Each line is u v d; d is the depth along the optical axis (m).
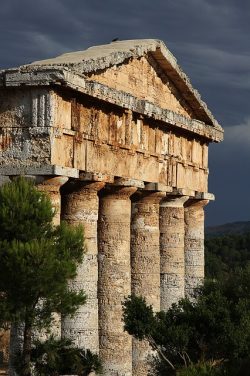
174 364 48.66
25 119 47.19
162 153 63.06
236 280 55.88
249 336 46.62
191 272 72.62
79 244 44.00
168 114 61.47
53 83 46.06
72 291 45.22
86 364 47.47
